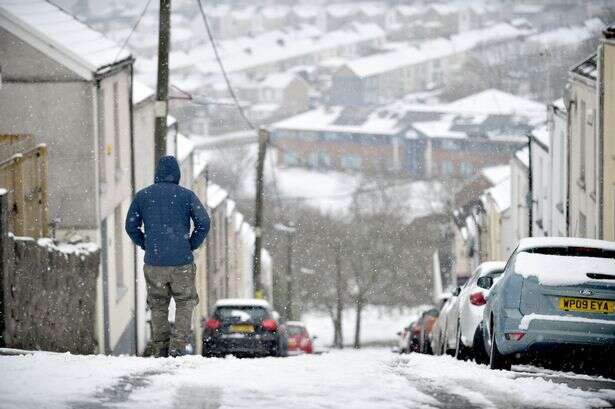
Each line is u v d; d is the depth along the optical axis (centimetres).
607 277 2675
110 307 6203
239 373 2180
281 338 5903
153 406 1675
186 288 2658
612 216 6078
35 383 1825
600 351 2662
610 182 6072
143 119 7662
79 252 4281
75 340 4153
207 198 11119
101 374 1997
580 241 2859
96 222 5941
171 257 2623
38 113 5919
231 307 5269
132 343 6988
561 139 8044
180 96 8481
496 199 11338
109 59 6209
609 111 6044
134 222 2652
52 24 6197
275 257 18012
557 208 8094
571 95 7244
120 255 6750
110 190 6322
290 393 1881
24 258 3297
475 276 3769
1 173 3694
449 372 2350
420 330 6800
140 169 7500
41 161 4366
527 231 9712
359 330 17550
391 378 2125
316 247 18100
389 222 18438
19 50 5894
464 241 14538
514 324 2689
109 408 1631
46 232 4431
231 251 12562
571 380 2359
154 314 2683
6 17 5838
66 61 5894
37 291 3472
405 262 18338
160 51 5019
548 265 2717
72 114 5919
